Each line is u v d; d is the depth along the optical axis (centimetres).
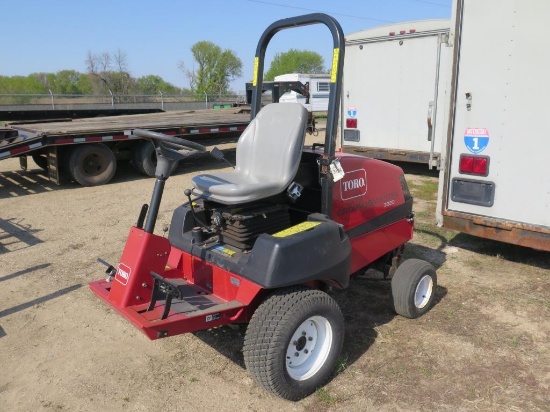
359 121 930
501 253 530
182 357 341
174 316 268
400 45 837
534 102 416
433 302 415
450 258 518
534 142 421
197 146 280
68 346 356
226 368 328
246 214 306
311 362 298
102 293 301
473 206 471
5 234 616
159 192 283
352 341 355
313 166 338
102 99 2962
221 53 5141
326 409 285
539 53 408
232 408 287
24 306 418
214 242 327
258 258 278
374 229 371
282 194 332
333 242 300
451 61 462
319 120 2373
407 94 846
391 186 388
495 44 431
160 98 3212
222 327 381
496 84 436
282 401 293
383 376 315
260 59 362
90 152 875
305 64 5997
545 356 335
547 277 467
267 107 338
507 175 443
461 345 349
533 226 433
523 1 410
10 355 345
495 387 302
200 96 3394
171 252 347
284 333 269
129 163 1105
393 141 884
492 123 444
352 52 910
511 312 398
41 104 2605
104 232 620
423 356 336
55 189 869
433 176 939
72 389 307
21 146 784
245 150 339
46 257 533
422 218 660
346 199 344
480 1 435
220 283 307
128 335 370
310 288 295
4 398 299
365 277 429
